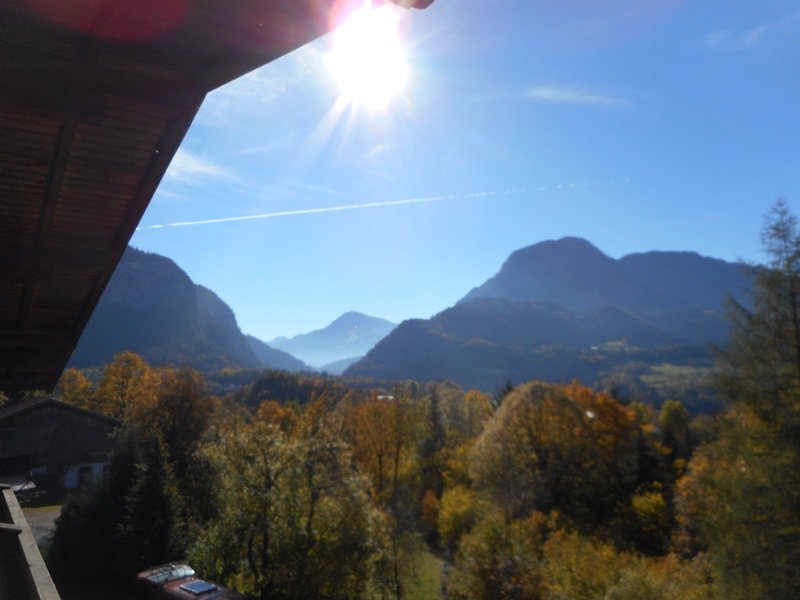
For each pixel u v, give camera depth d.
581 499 30.70
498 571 20.66
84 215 5.78
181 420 34.03
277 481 20.59
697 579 18.30
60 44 3.57
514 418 32.22
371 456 35.50
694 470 27.12
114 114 4.47
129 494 23.00
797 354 17.30
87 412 36.72
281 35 3.24
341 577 19.95
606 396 38.56
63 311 7.57
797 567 15.12
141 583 18.80
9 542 5.44
